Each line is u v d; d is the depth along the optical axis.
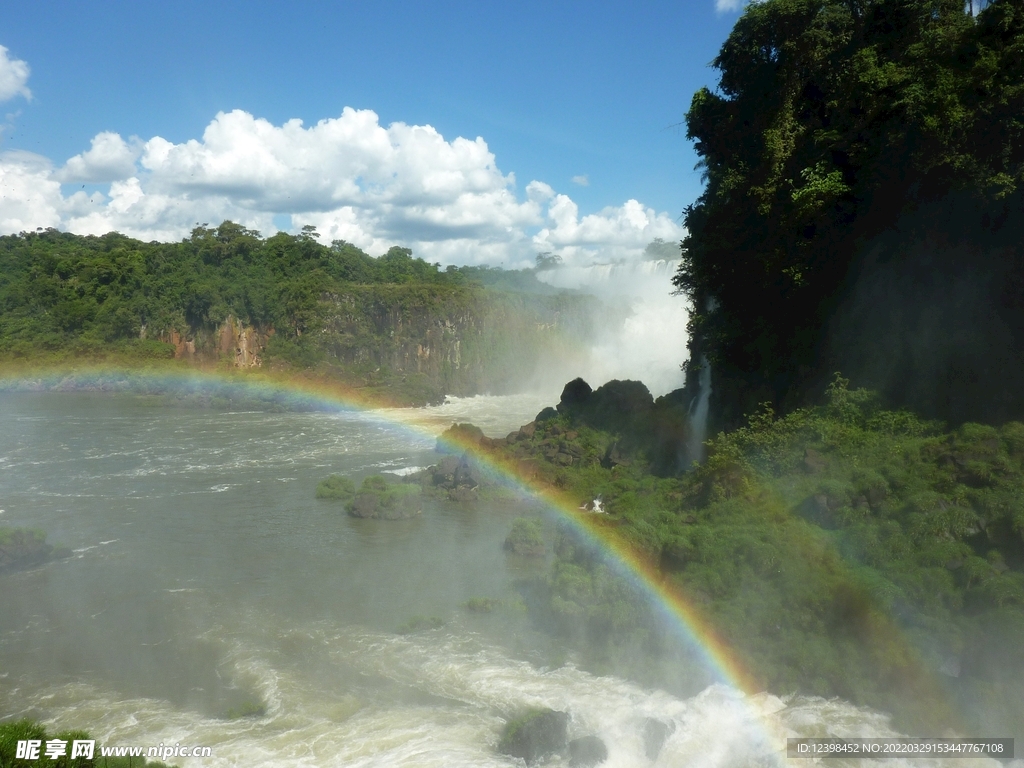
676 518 26.05
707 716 18.03
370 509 37.78
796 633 19.58
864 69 29.42
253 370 102.44
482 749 17.33
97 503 40.91
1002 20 25.38
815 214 29.95
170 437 65.06
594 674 20.52
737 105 36.91
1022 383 24.86
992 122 25.25
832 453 26.36
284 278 117.00
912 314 28.34
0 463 52.41
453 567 30.12
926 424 25.88
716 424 37.62
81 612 25.75
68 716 19.09
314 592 27.42
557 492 39.44
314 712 19.09
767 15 33.19
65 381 100.69
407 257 153.75
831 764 16.42
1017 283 25.36
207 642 23.33
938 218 27.41
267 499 41.91
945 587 18.95
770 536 22.36
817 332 32.44
